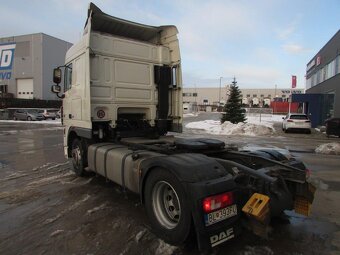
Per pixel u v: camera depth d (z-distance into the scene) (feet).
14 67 199.11
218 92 374.63
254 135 63.57
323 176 23.73
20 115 124.26
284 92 358.43
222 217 10.54
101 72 20.26
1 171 24.77
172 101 24.08
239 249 11.29
